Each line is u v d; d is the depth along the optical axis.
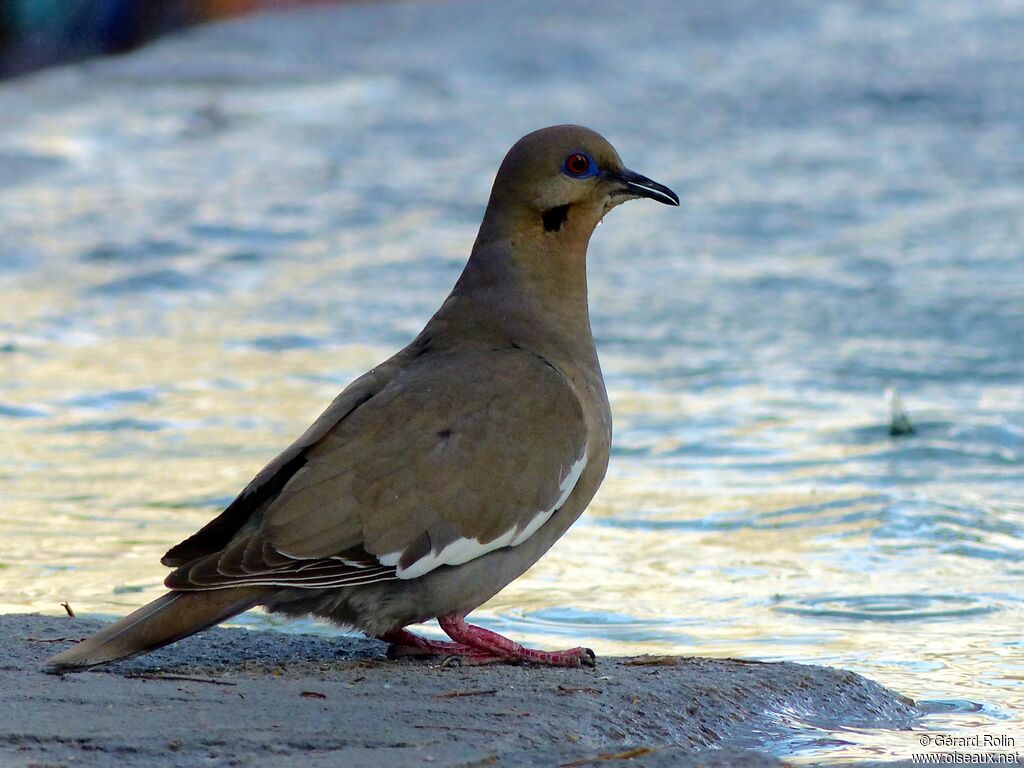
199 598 7.81
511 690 7.85
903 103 37.16
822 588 10.73
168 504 12.59
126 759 6.74
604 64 41.16
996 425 15.13
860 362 17.80
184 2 43.34
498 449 8.38
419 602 8.34
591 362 9.23
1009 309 20.14
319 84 37.72
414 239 24.69
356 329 19.47
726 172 30.19
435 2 46.41
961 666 9.17
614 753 7.02
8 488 13.04
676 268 23.03
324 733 7.08
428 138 33.09
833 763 7.39
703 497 13.09
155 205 26.72
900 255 23.53
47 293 21.23
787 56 43.09
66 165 29.53
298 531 7.92
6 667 8.05
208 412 15.77
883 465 13.96
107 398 16.31
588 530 12.22
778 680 8.41
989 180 29.27
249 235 24.83
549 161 9.20
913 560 11.36
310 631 9.79
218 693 7.65
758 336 19.16
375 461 8.16
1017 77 39.81
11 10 40.25
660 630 9.87
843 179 29.50
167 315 20.22
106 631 7.83
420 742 7.00
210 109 35.00
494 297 9.15
